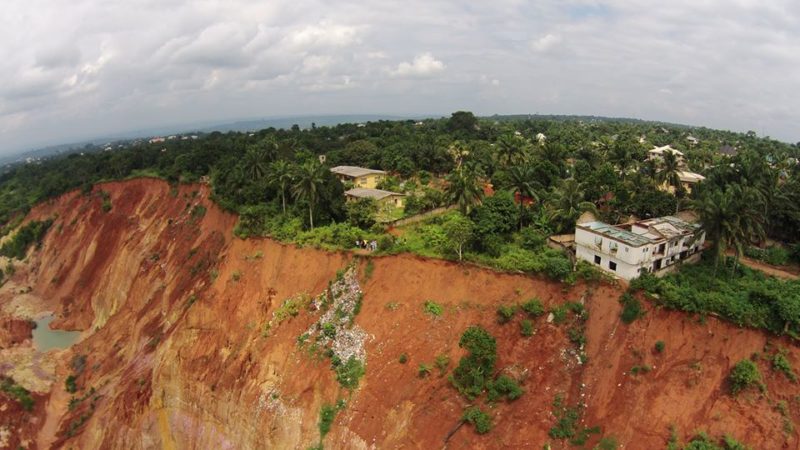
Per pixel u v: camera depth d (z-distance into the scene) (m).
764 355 34.91
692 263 45.12
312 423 43.72
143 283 76.06
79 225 99.56
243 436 47.50
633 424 35.25
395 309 47.47
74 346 75.06
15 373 69.50
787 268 46.22
